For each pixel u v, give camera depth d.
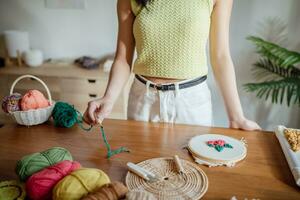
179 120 1.14
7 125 1.00
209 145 0.83
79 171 0.59
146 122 1.02
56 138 0.91
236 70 2.28
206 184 0.67
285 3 2.07
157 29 1.05
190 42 1.06
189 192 0.65
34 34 2.55
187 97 1.11
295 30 2.11
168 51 1.07
